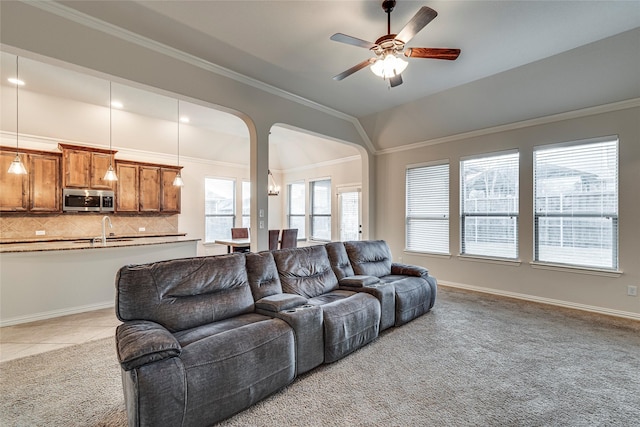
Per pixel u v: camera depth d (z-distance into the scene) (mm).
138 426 1489
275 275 2891
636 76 3320
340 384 2225
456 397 2064
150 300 2062
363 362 2553
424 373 2373
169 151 6586
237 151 7461
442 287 5125
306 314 2352
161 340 1651
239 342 1936
